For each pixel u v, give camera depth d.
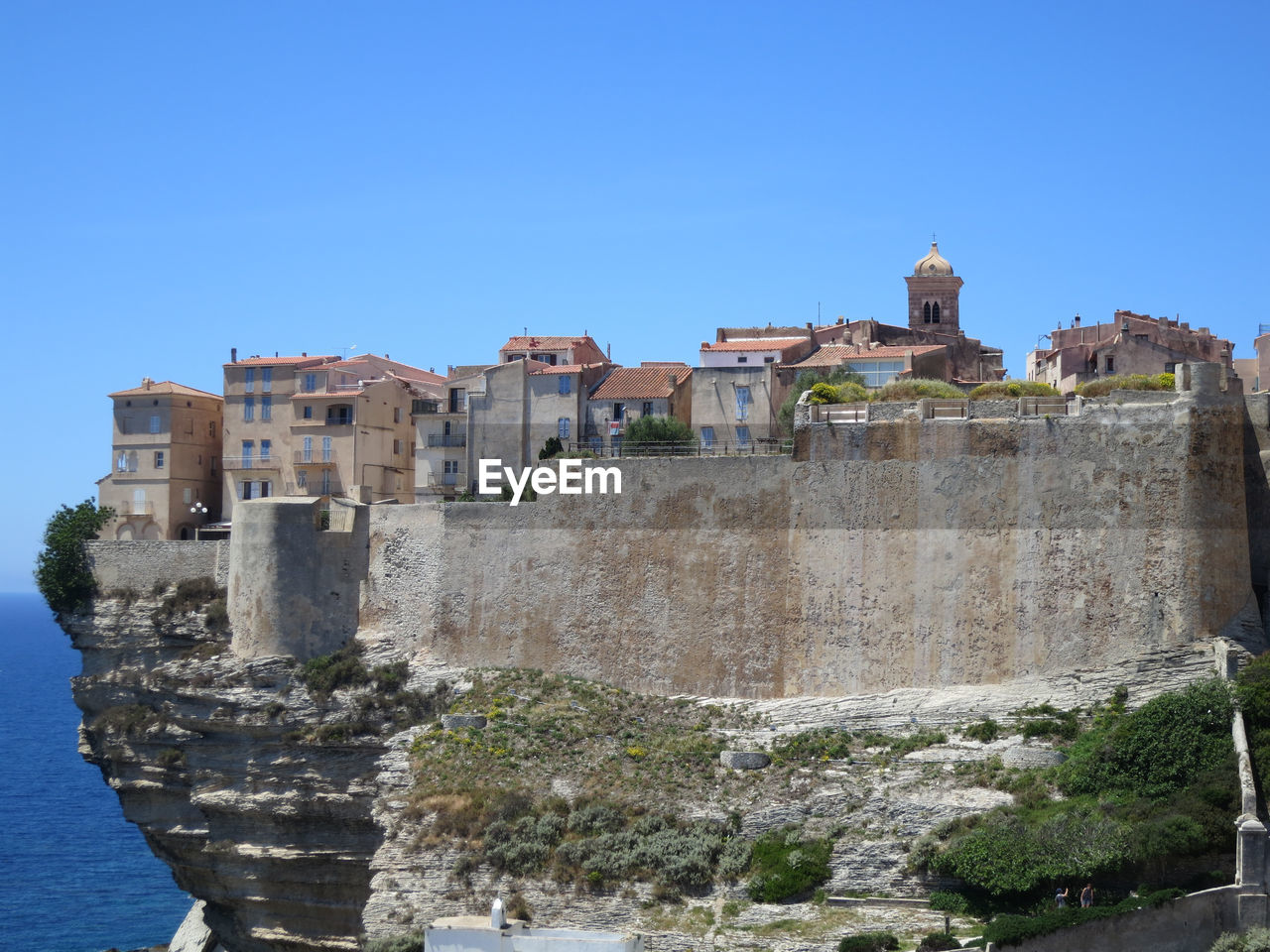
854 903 70.19
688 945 70.31
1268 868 61.94
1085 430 81.44
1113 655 79.06
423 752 87.50
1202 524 78.56
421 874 79.62
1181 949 61.25
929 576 83.44
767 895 71.44
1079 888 65.75
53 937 115.00
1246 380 115.00
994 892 66.81
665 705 87.25
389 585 97.25
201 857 95.44
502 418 116.44
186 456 122.75
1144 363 114.62
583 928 73.69
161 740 96.88
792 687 85.56
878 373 113.88
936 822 72.12
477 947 65.88
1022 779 73.31
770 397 110.44
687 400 116.00
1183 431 79.44
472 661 93.94
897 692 82.31
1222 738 69.75
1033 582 81.19
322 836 90.31
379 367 134.00
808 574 86.19
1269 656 73.69
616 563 91.25
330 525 100.94
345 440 120.12
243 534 97.38
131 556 105.56
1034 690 79.88
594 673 90.69
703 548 89.00
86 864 136.62
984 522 82.69
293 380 123.38
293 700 93.25
